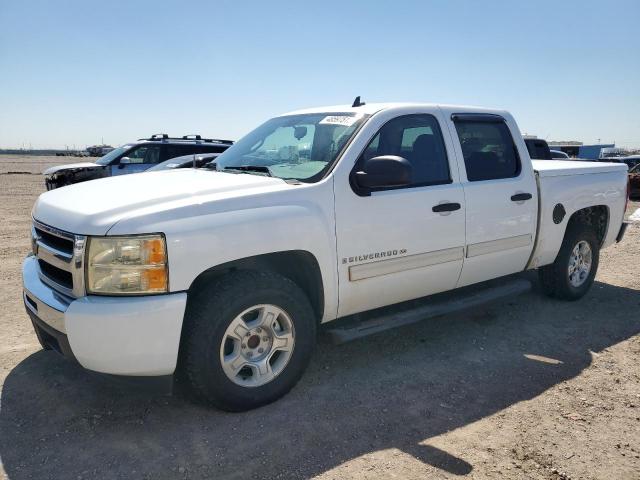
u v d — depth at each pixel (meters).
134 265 2.85
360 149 3.73
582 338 4.67
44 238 3.35
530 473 2.77
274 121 4.76
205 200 3.12
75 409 3.36
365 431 3.15
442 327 4.91
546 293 5.67
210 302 3.09
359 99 4.34
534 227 4.90
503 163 4.70
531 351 4.38
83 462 2.83
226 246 3.08
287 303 3.37
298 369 3.51
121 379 2.96
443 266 4.20
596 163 5.93
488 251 4.50
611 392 3.67
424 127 4.20
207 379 3.12
